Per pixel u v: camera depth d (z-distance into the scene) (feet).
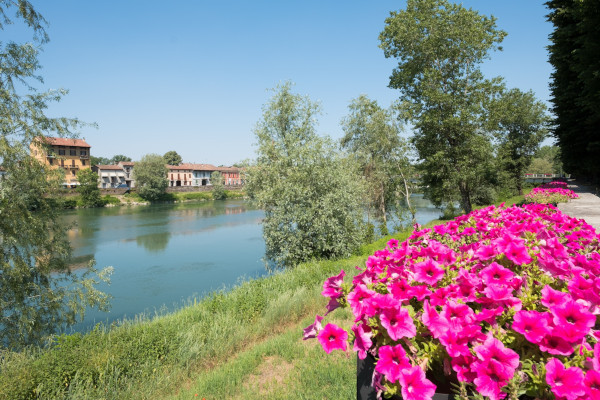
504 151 83.30
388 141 88.48
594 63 57.36
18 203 33.81
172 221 148.46
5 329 32.89
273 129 66.59
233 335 24.29
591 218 36.24
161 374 19.86
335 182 56.95
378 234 84.79
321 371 15.69
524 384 4.94
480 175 81.20
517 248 8.16
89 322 44.60
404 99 89.04
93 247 92.48
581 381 4.34
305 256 53.88
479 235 14.44
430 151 82.43
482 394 4.83
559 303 5.85
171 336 23.25
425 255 9.06
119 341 21.70
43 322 35.29
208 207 228.43
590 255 11.12
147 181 276.00
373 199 91.45
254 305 28.73
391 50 88.43
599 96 58.75
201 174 410.52
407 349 6.08
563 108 94.02
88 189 236.02
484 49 79.77
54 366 18.80
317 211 55.01
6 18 32.91
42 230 35.65
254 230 120.78
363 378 6.46
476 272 8.56
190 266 72.59
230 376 17.52
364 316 6.38
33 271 35.96
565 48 79.97
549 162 342.64
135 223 141.69
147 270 69.67
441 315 5.81
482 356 5.00
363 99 93.25
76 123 36.24
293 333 22.34
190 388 18.21
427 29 83.15
